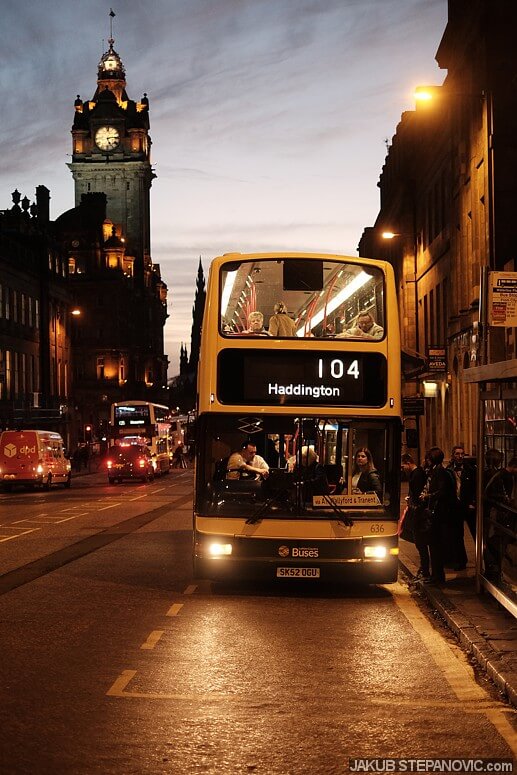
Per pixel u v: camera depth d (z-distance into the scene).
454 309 42.62
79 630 12.16
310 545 15.12
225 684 9.42
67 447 98.94
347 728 7.93
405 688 9.33
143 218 177.25
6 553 21.25
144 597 15.02
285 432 15.34
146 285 171.00
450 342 43.84
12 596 15.00
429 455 15.70
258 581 16.92
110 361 135.38
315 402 15.37
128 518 31.91
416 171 56.97
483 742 7.56
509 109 33.72
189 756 7.12
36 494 49.34
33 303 89.62
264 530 15.15
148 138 182.12
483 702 8.79
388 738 7.65
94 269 142.12
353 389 15.44
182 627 12.48
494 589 13.12
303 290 15.62
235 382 15.40
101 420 134.75
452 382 43.59
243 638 11.82
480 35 34.62
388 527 15.25
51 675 9.69
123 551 21.70
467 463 17.88
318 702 8.77
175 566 18.94
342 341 15.49
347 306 15.63
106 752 7.18
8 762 6.93
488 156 34.03
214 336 15.48
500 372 11.91
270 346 15.44
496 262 33.53
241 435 15.35
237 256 15.64
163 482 63.97
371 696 9.02
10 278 82.12
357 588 16.28
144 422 72.69
